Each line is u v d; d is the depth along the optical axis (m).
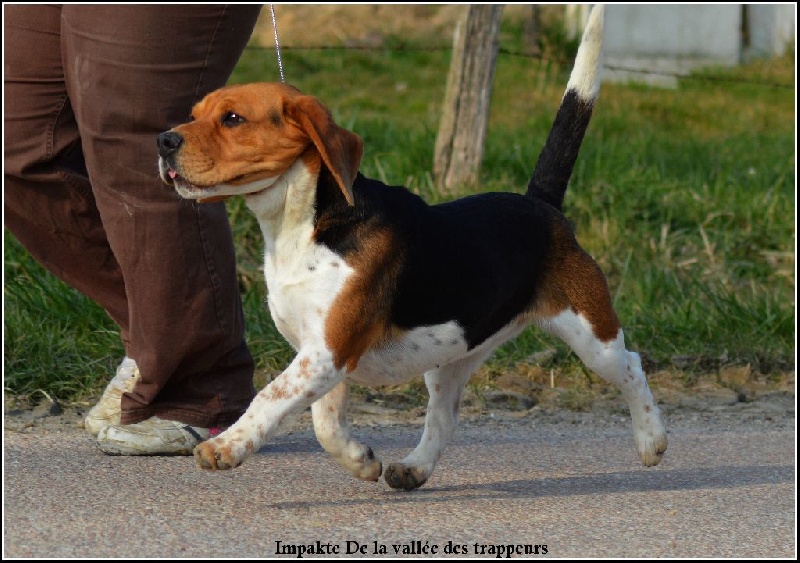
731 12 25.48
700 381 11.53
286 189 6.69
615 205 14.94
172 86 7.49
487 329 7.46
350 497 7.29
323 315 6.67
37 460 7.88
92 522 6.55
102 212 7.77
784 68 25.55
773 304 13.02
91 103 7.50
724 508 7.35
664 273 13.62
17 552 6.05
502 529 6.71
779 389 11.45
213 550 6.16
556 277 7.74
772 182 16.73
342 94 22.30
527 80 22.94
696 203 15.42
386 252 6.81
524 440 9.27
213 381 8.27
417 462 7.56
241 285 12.52
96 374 10.19
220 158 6.50
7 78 7.89
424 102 21.61
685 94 23.36
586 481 7.95
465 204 7.62
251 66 23.47
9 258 11.92
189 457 8.15
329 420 7.24
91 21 7.38
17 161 8.07
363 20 27.38
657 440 8.08
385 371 7.16
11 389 9.84
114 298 8.66
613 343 7.90
